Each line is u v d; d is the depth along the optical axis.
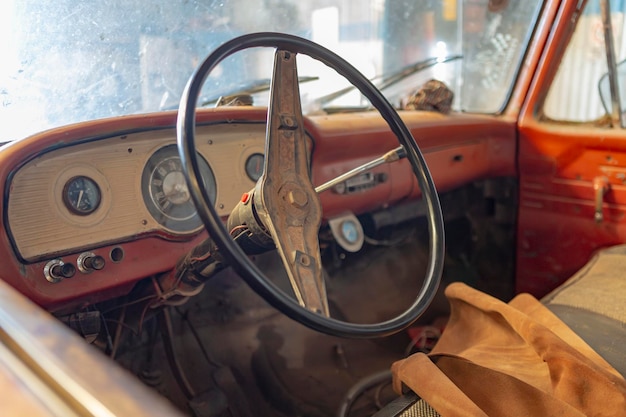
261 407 1.61
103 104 1.48
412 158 1.09
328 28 1.92
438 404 0.90
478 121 1.88
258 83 1.68
